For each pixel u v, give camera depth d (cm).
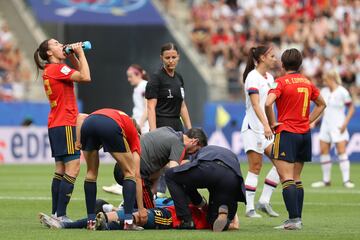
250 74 4447
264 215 4603
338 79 6800
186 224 3666
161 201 3850
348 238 3412
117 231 3544
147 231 3562
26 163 9388
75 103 3906
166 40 11019
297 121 3800
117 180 3950
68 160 3866
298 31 11731
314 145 9788
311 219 4331
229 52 11519
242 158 9894
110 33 10944
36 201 5116
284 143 3784
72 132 3859
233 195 3638
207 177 3597
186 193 3684
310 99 3834
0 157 9375
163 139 3856
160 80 4653
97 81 10869
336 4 12106
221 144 9925
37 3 10831
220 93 10831
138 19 10906
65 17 10762
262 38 11612
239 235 3478
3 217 4278
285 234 3541
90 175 3631
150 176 3897
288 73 3862
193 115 10956
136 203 3788
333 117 6719
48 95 3878
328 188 6506
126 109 10919
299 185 3869
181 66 10988
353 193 6000
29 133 9450
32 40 11125
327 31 11744
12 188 6109
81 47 3856
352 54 11425
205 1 12456
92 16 10838
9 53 10869
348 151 9819
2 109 9788
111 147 3547
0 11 11475
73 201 5103
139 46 10994
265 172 8144
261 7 12081
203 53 11644
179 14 12481
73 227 3712
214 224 3591
